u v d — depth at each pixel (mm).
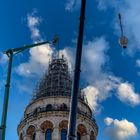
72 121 27984
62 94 91125
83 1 31812
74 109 28375
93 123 88750
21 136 87750
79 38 30766
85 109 91312
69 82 97125
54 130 82625
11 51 35531
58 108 86812
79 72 29750
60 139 81750
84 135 85312
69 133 27656
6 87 32969
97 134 90750
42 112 85312
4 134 30500
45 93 92188
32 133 85812
